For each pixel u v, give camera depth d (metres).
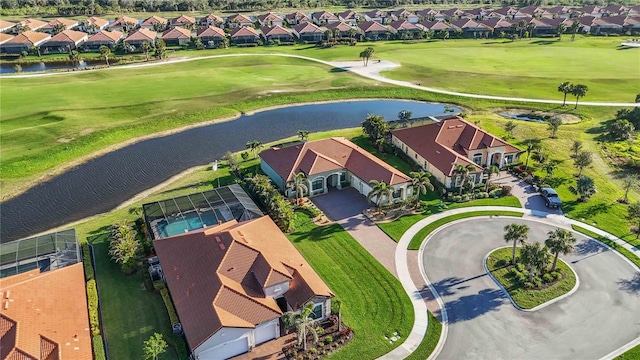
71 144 84.12
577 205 64.00
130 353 39.91
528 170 74.06
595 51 158.38
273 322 41.25
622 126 86.62
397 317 44.06
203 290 42.19
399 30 186.00
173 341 41.00
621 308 44.78
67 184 73.31
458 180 68.62
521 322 43.16
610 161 78.62
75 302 42.97
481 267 50.97
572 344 40.62
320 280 45.66
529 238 56.03
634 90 114.69
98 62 145.50
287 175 67.12
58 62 144.75
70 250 50.16
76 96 108.44
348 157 71.75
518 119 99.75
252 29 173.88
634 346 40.34
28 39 152.62
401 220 60.62
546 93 114.38
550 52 157.88
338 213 62.69
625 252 53.38
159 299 46.47
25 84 117.31
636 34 189.00
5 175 73.75
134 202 67.00
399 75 130.12
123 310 44.84
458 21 197.62
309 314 41.19
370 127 83.06
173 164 80.25
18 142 83.00
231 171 76.00
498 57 151.25
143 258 51.19
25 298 40.59
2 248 49.22
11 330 36.91
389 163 78.19
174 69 134.75
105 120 94.88
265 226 52.59
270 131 95.00
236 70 134.25
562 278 48.94
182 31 170.38
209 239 47.44
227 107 105.38
